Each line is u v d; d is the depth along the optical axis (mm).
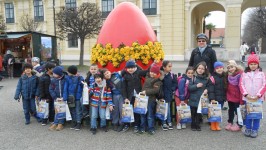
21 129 5828
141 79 5793
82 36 19375
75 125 5836
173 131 5562
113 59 6172
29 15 31188
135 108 5387
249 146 4703
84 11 19375
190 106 5609
